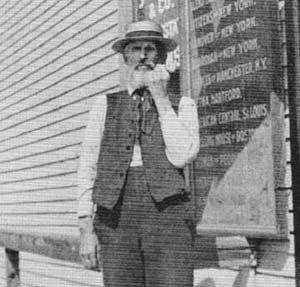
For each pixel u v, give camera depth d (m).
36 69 10.19
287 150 4.93
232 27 5.30
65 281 9.08
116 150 4.63
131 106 4.65
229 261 5.43
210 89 5.54
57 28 9.44
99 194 4.61
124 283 4.61
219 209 5.43
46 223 9.77
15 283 8.95
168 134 4.52
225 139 5.38
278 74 4.95
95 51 8.29
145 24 4.67
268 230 4.96
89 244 4.70
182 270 4.52
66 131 9.19
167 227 4.52
